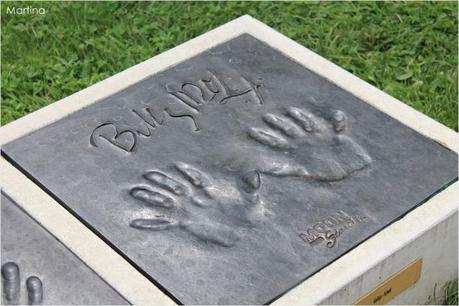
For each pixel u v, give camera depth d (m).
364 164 2.94
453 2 4.30
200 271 2.62
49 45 4.09
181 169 2.90
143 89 3.20
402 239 2.74
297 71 3.29
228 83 3.23
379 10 4.26
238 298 2.56
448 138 3.03
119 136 3.01
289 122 3.07
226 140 3.01
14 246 2.69
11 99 3.82
